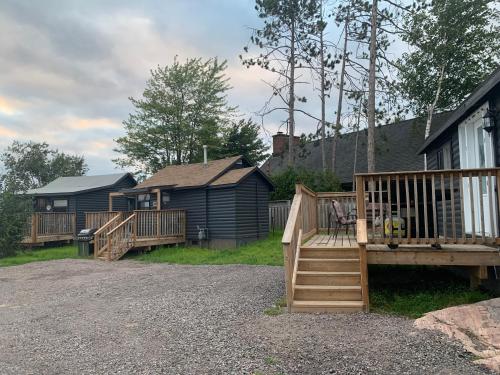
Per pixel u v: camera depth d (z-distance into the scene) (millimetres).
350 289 6484
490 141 7500
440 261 6391
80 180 27781
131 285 9555
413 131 23578
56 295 8828
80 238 16891
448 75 22219
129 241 15938
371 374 3814
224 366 4223
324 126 25031
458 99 22406
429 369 3826
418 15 21062
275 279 9258
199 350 4762
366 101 22844
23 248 19578
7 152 44469
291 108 25562
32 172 45000
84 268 13070
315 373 3922
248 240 17859
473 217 6160
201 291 8367
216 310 6664
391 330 4988
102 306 7496
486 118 7305
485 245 6797
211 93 35750
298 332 5129
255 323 5719
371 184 6660
